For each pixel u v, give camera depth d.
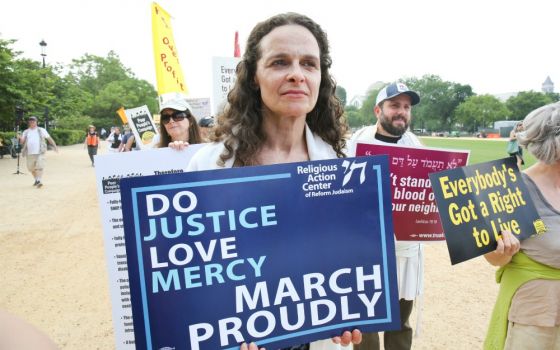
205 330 1.34
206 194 1.36
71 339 3.39
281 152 1.72
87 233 6.68
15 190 11.30
